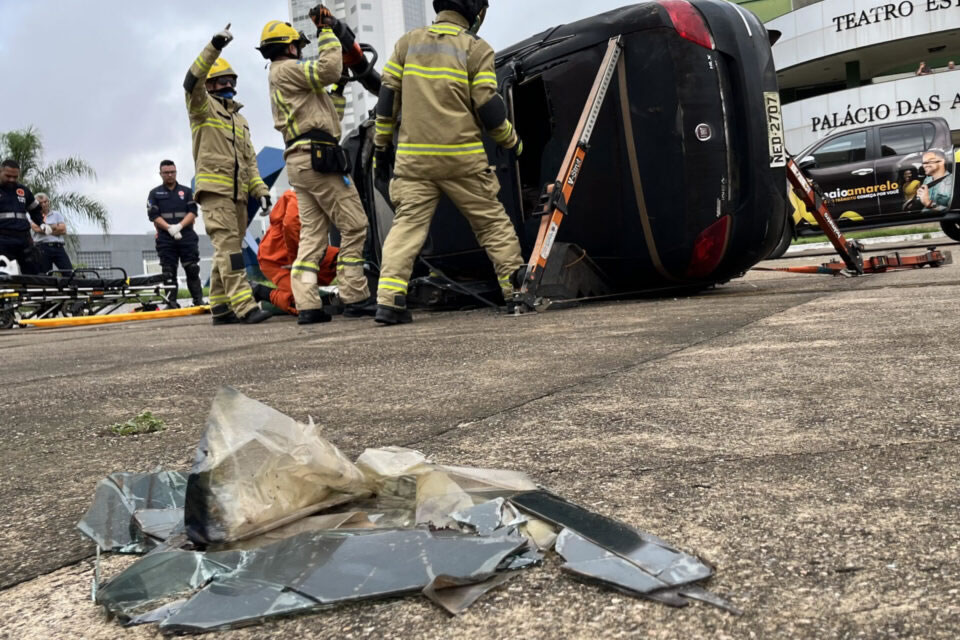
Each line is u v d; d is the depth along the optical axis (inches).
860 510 38.3
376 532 35.0
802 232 382.9
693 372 81.2
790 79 1113.4
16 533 45.6
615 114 176.9
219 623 29.6
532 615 29.2
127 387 105.5
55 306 385.7
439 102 167.0
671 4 170.4
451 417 68.9
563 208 173.2
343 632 29.1
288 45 201.9
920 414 56.4
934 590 29.4
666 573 31.0
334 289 271.1
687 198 170.6
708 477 45.6
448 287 220.5
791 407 62.0
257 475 36.8
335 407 78.4
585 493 44.1
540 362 98.2
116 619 32.1
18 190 382.6
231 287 234.1
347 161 205.5
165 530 40.2
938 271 203.9
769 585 30.6
